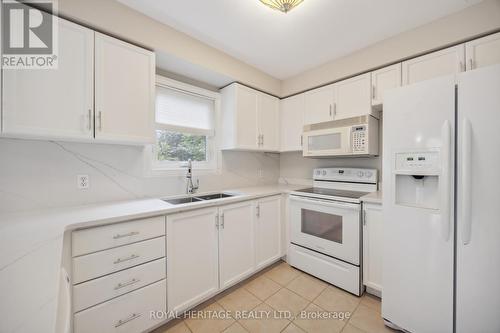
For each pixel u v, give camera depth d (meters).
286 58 2.23
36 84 1.16
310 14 1.56
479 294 1.11
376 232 1.72
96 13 1.34
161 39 1.64
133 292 1.30
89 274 1.15
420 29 1.70
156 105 2.00
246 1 1.42
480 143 1.11
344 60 2.17
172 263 1.49
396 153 1.39
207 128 2.38
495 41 1.43
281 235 2.40
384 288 1.46
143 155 1.86
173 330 1.45
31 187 1.36
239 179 2.67
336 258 1.93
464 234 1.14
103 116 1.38
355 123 2.05
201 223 1.66
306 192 2.22
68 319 0.58
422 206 1.33
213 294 1.74
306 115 2.54
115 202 1.65
